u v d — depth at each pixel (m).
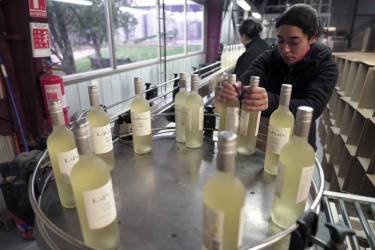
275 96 0.99
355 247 0.63
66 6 2.72
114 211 0.52
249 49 2.31
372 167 1.97
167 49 4.91
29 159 1.71
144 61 4.19
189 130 0.95
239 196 0.43
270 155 0.77
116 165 0.84
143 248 0.52
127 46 3.80
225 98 0.88
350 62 2.94
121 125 1.01
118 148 0.96
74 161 0.63
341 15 7.31
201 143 0.97
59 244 0.53
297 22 1.10
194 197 0.67
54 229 0.49
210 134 1.03
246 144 0.90
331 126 3.19
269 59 1.45
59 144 0.62
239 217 0.43
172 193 0.69
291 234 0.48
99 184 0.48
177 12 5.23
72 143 0.63
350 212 0.80
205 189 0.45
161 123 1.18
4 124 2.02
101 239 0.51
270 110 0.96
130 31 3.81
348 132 2.58
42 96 2.04
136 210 0.63
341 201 0.78
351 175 2.23
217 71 2.32
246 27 2.34
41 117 2.09
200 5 6.12
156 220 0.60
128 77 3.76
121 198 0.67
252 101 0.85
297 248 0.48
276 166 0.76
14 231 1.94
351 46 7.07
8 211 1.91
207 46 6.68
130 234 0.56
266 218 0.60
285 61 1.32
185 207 0.64
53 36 2.62
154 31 4.43
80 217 0.51
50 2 2.54
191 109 0.92
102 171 0.49
